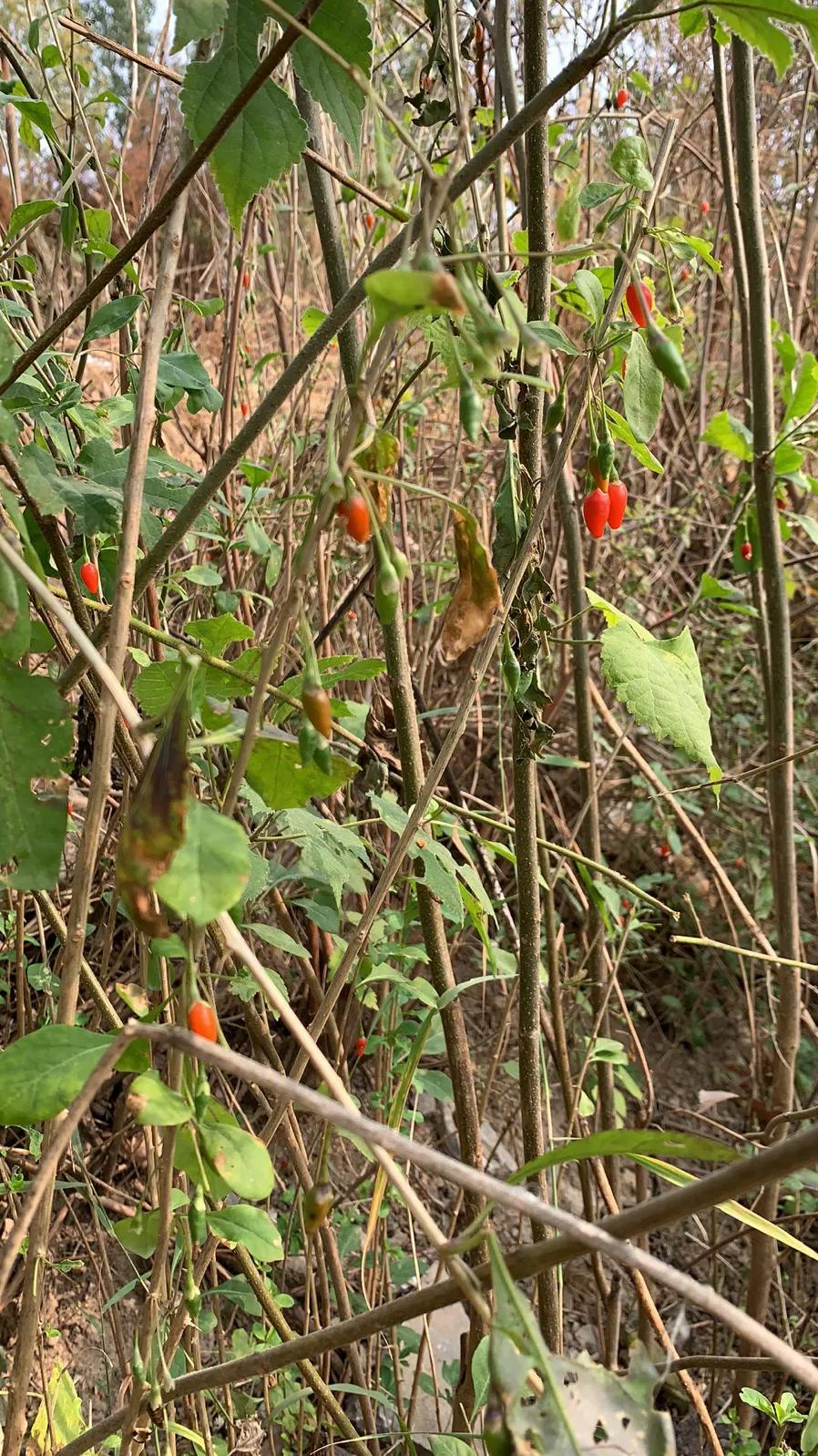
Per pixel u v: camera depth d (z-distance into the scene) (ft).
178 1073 2.06
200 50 3.18
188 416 8.21
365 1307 5.23
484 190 5.79
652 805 8.74
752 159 4.66
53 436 3.10
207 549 5.80
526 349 1.62
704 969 9.23
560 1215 1.47
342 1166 6.53
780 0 1.96
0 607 1.84
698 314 10.32
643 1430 1.56
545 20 3.12
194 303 4.58
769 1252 5.24
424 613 7.36
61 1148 1.74
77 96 4.41
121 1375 5.25
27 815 1.90
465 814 4.32
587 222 7.50
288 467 7.12
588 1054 4.82
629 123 8.07
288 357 6.97
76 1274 5.64
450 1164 1.53
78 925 2.11
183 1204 2.56
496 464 8.17
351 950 2.89
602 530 3.15
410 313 1.48
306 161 3.48
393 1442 5.53
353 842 3.82
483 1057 7.84
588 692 5.35
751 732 9.86
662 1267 1.45
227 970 4.02
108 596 3.76
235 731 1.89
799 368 5.15
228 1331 5.60
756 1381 5.54
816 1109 4.15
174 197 2.25
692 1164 7.71
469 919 5.17
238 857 1.58
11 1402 2.40
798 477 4.94
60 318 2.47
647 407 3.09
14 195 4.52
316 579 6.26
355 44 2.28
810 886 9.45
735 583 10.48
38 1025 5.07
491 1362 1.41
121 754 3.01
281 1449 5.35
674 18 5.25
